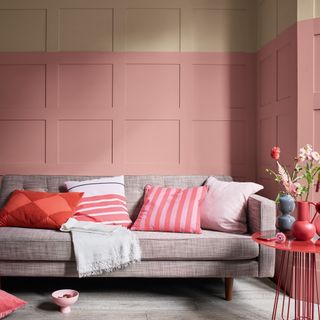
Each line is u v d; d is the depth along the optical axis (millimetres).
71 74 3393
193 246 2406
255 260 2434
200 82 3416
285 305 2438
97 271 2375
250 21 3418
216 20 3418
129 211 3010
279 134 2955
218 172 3424
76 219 2715
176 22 3410
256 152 3432
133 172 3398
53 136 3385
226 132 3420
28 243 2369
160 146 3410
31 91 3383
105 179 3031
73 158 3395
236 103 3420
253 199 2580
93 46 3395
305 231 2012
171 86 3410
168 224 2615
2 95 3379
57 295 2373
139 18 3400
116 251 2373
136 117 3400
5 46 3385
